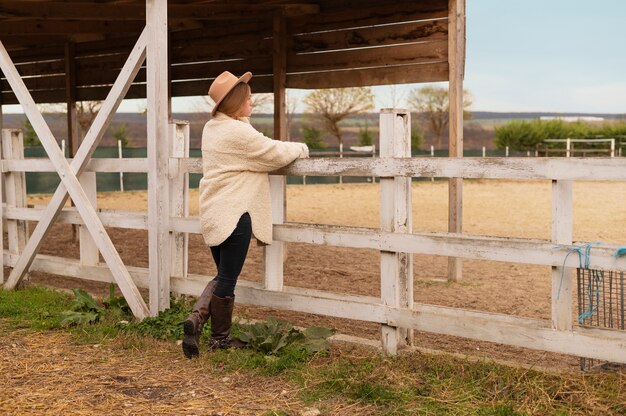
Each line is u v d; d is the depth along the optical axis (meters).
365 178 30.41
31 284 7.38
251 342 4.99
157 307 5.82
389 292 4.80
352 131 42.53
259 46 10.23
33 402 4.08
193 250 10.72
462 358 4.64
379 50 8.98
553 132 40.72
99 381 4.45
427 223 14.59
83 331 5.49
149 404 4.05
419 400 3.99
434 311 4.93
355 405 3.97
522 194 24.11
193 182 26.55
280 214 5.30
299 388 4.26
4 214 7.45
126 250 10.54
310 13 9.62
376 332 5.92
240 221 4.79
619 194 23.59
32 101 6.61
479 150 40.94
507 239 4.39
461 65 8.11
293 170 5.09
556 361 5.09
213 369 4.62
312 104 38.56
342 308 4.99
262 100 35.59
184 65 11.19
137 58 5.78
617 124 41.06
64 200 6.47
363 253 10.41
